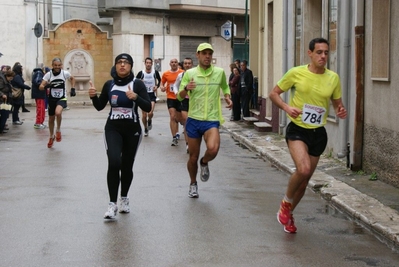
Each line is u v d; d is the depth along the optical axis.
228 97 10.61
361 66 12.29
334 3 14.76
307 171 7.86
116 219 8.96
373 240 8.05
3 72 21.94
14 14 37.25
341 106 8.17
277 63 19.88
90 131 20.92
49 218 9.02
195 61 43.72
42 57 39.41
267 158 15.16
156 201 10.17
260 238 8.06
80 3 45.94
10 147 16.83
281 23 19.23
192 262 7.02
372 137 11.99
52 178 12.16
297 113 7.81
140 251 7.42
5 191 10.93
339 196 10.26
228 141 19.09
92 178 12.17
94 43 40.81
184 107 15.80
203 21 43.53
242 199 10.45
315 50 7.88
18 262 7.00
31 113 28.81
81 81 40.75
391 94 11.12
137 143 9.30
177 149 16.47
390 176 11.25
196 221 8.89
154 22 41.31
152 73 19.61
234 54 40.91
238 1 42.94
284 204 8.29
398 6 10.82
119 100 9.12
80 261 7.04
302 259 7.18
